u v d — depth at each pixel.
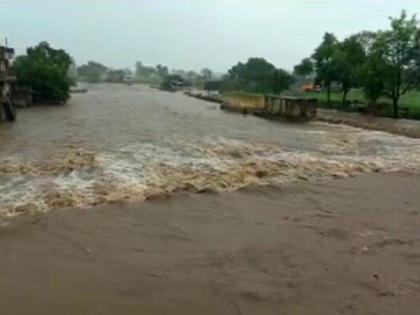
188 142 29.84
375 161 24.31
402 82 48.69
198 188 17.80
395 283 10.17
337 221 14.27
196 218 14.41
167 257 11.47
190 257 11.48
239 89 102.44
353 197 17.14
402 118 47.97
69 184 17.91
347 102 60.97
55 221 13.86
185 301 9.40
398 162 24.25
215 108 67.62
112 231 13.16
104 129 36.56
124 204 15.61
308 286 10.02
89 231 13.12
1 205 15.26
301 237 12.85
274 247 12.11
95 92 114.81
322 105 63.72
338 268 10.88
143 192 17.00
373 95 50.22
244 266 10.98
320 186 18.75
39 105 66.88
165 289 9.88
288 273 10.62
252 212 15.10
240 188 18.06
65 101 72.00
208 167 21.52
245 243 12.39
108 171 20.17
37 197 16.16
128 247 12.06
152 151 25.78
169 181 18.64
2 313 8.88
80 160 22.34
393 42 47.22
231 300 9.45
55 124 40.47
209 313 8.99
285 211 15.28
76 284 10.05
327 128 40.75
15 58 76.69
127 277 10.38
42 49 89.25
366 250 11.95
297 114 49.12
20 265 10.93
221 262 11.19
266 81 91.94
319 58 63.25
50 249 11.87
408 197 17.20
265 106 55.31
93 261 11.20
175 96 105.56
